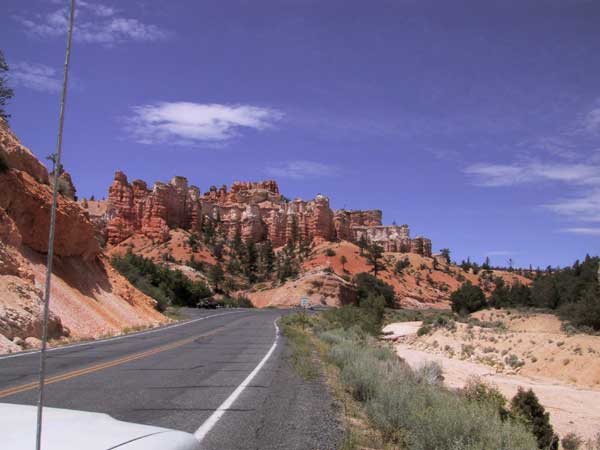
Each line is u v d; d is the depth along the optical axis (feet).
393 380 36.19
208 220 565.94
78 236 98.84
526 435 22.33
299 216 577.43
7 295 63.93
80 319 79.77
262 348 65.98
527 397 48.47
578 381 102.53
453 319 207.82
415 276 507.30
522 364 121.29
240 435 22.59
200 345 68.90
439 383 50.85
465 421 21.79
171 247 452.76
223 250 486.38
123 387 34.30
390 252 620.08
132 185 521.65
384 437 23.75
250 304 312.09
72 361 48.21
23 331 61.00
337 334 96.78
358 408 30.40
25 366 43.42
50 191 93.66
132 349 61.31
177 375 40.83
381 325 188.55
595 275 230.89
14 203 82.53
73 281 93.09
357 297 365.40
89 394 31.30
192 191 553.23
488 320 209.36
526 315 191.52
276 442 21.72
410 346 167.32
